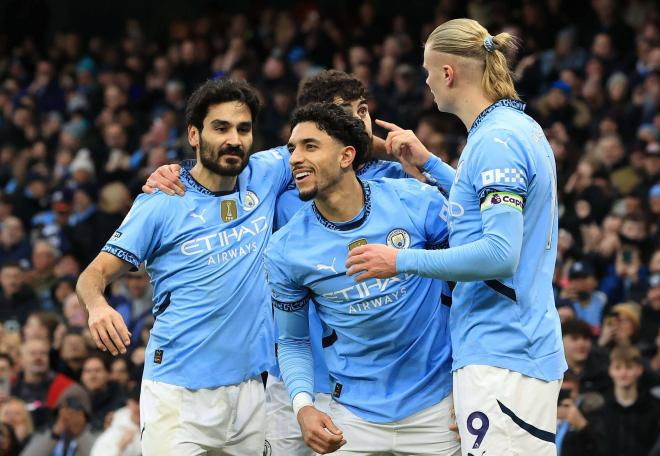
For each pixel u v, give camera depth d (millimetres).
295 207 15594
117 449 22219
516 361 12742
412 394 14078
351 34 46938
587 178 31750
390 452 14297
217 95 14523
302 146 13547
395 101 39312
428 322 14102
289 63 45312
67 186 42125
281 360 14422
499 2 43625
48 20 57625
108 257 14547
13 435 24859
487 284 12844
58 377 25906
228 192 15023
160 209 14789
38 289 36125
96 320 13867
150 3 60906
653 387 21188
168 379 14805
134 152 45625
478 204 12781
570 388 20656
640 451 20797
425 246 14172
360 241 13852
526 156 12617
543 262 12945
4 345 28609
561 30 41875
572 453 20375
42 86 52656
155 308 15172
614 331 23734
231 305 14828
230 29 50375
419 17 52719
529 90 39219
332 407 14508
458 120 37188
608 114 36531
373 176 15617
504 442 12734
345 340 14195
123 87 50531
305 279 14016
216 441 14953
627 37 40375
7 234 39125
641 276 27875
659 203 30594
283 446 16297
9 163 47438
